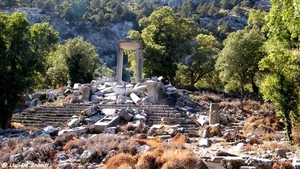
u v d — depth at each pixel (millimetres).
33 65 23891
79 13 128875
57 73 45844
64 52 46625
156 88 27969
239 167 12555
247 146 16469
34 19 113188
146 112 23797
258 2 143750
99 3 139500
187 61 50094
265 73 34812
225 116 24703
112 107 25359
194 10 143250
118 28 124250
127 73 104562
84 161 13445
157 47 45000
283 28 17859
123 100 27750
